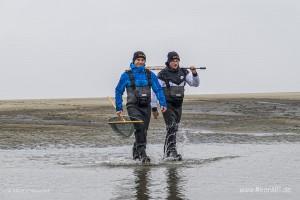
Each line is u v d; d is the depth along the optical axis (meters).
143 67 21.00
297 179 15.39
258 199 12.55
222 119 46.59
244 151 23.25
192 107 68.94
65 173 17.00
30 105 83.75
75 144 26.53
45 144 26.44
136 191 13.59
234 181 15.06
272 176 15.95
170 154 21.33
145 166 18.69
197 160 20.20
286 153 22.33
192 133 33.12
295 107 68.75
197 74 22.30
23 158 21.05
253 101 87.69
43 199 12.84
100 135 31.11
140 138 20.38
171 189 13.80
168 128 21.73
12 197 13.12
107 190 13.85
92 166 18.75
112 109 67.00
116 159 20.72
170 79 21.89
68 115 53.06
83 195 13.23
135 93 20.59
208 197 12.77
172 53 22.08
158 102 21.66
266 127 38.28
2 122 41.97
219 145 26.12
